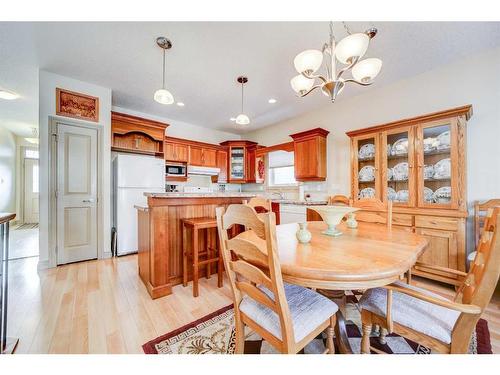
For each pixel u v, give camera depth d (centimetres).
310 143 371
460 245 207
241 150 520
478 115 227
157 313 168
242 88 313
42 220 263
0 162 512
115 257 311
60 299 188
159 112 415
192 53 230
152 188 349
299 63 150
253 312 98
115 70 265
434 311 97
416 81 272
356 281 79
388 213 169
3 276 129
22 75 280
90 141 298
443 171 230
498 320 158
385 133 268
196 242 199
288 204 369
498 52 217
